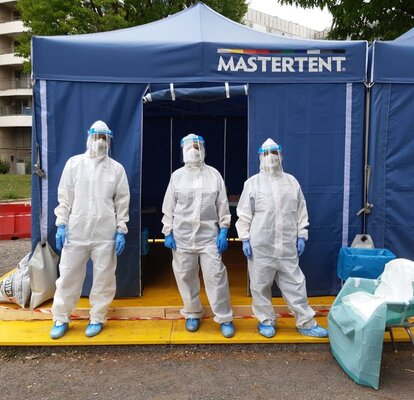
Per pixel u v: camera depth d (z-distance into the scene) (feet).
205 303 12.35
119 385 9.16
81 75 12.03
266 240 10.50
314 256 12.75
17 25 102.63
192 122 20.66
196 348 10.66
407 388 8.99
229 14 44.37
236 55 12.17
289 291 10.75
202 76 12.15
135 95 12.26
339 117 12.49
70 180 10.76
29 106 109.91
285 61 12.26
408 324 9.21
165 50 12.07
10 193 52.11
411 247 12.71
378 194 12.56
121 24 40.63
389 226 12.66
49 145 12.16
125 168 12.41
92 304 10.98
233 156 20.99
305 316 10.71
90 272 12.72
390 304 8.77
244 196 10.87
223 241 10.77
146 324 11.55
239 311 12.00
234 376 9.52
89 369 9.86
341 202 12.67
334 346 10.05
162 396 8.73
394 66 12.32
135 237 12.64
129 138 12.36
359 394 8.75
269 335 10.69
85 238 10.60
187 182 10.86
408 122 12.49
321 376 9.49
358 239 12.18
